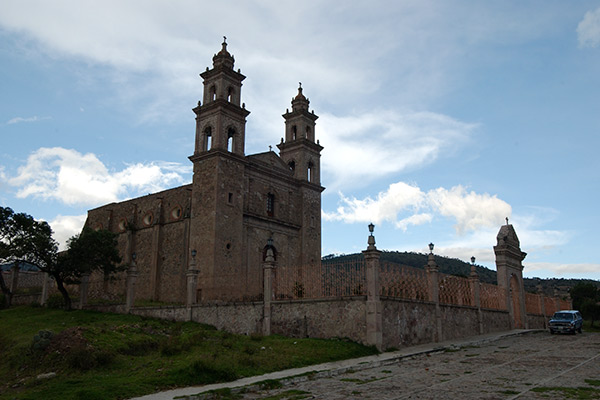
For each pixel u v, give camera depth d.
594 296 70.62
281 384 16.69
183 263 42.38
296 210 49.66
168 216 46.00
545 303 52.12
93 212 58.31
